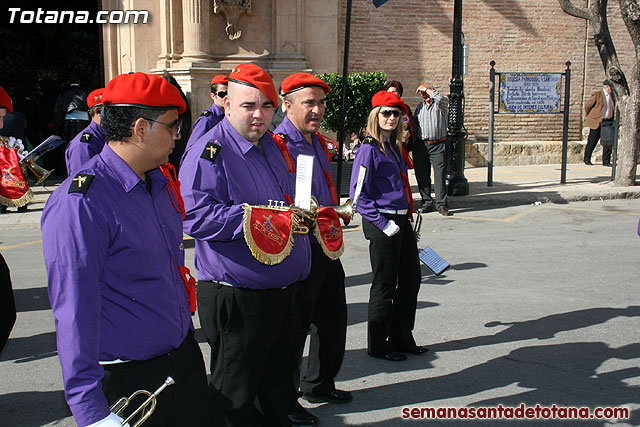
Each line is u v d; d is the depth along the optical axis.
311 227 3.54
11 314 3.98
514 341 5.46
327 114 11.56
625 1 12.60
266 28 14.30
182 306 2.60
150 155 2.42
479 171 15.91
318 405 4.39
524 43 16.88
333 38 14.76
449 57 16.33
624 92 13.07
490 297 6.63
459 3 11.92
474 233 9.66
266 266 3.30
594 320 5.93
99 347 2.29
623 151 13.14
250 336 3.34
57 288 2.24
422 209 11.20
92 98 5.22
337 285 4.23
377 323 5.03
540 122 17.36
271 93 3.32
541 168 16.31
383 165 4.87
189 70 13.49
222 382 3.38
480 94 16.83
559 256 8.27
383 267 4.91
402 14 15.91
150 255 2.44
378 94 4.86
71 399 2.21
